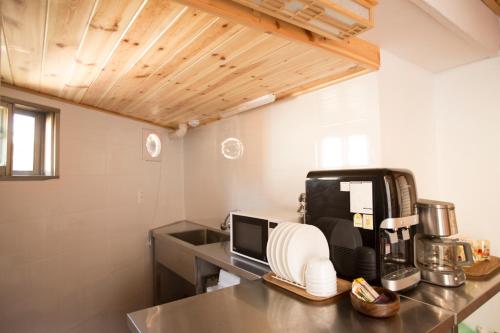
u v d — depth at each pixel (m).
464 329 1.74
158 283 2.67
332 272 1.16
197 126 3.03
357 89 1.63
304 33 1.20
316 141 1.86
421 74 1.87
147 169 2.84
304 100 1.95
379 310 0.96
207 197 2.87
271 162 2.19
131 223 2.67
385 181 1.18
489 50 1.62
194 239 2.79
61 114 2.14
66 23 1.08
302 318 0.99
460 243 1.29
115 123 2.55
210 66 1.48
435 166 1.92
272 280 1.31
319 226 1.40
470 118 1.81
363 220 1.22
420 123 1.82
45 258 2.03
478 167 1.77
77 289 2.23
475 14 1.46
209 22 1.08
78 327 2.22
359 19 1.05
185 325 0.95
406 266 1.29
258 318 0.99
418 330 0.91
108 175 2.48
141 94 1.97
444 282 1.23
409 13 1.27
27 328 1.91
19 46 1.26
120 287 2.55
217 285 1.79
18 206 1.87
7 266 1.81
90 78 1.66
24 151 2.01
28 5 0.97
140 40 1.21
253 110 2.36
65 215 2.16
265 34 1.17
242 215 1.77
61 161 2.13
